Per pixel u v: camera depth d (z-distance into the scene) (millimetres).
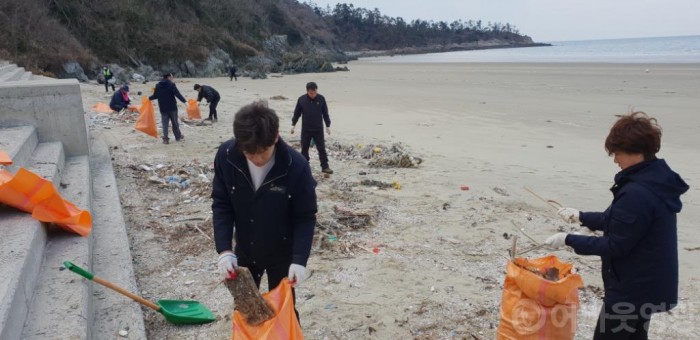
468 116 17172
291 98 24438
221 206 3062
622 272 2736
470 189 8188
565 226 6449
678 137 12938
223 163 2916
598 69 45625
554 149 11758
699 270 5191
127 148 10680
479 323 4141
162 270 4961
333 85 33594
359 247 5617
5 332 2664
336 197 7496
